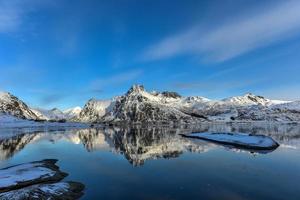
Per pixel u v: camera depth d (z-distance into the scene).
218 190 22.53
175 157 39.31
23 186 24.69
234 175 27.47
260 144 49.91
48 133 100.69
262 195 21.17
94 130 129.75
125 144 59.69
